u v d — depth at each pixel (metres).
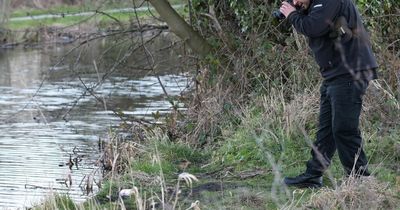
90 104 19.34
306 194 8.56
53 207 8.47
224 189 9.07
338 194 7.77
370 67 8.36
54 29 22.17
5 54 34.56
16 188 11.02
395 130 10.32
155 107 18.09
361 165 8.61
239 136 11.13
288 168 9.93
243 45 12.98
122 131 13.95
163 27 14.38
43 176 11.76
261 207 8.20
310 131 10.86
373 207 7.51
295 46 12.45
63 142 14.60
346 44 8.26
